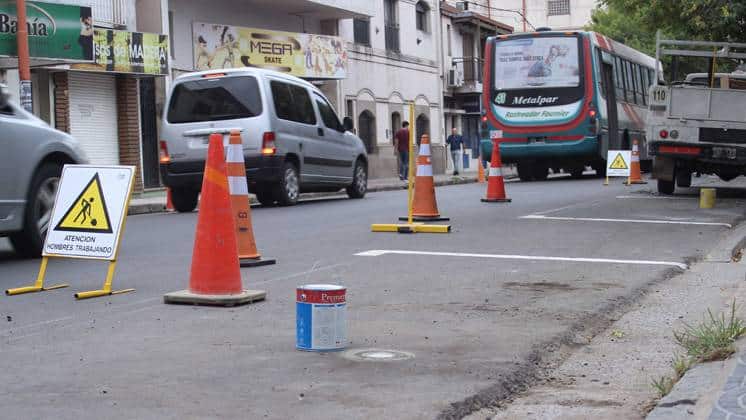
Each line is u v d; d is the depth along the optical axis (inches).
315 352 229.6
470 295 311.6
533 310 286.7
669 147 732.0
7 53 826.8
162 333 251.9
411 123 499.8
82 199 324.8
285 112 701.3
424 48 1726.1
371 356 225.6
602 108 1071.0
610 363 227.9
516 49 1063.6
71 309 288.7
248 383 201.0
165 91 1067.9
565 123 1047.0
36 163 403.2
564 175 1382.9
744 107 712.4
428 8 1750.7
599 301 302.8
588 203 686.5
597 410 188.1
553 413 186.4
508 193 823.7
